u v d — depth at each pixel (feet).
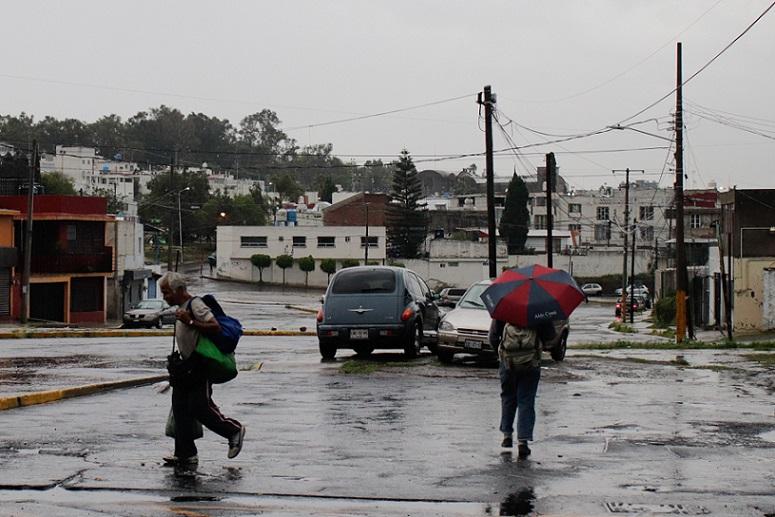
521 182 367.04
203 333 30.78
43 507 25.75
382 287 72.54
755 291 148.77
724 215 156.25
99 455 32.78
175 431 31.40
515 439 37.19
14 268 180.04
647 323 196.34
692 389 56.08
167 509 25.76
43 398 46.62
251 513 25.55
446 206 449.06
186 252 411.13
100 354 79.77
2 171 224.53
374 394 51.13
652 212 394.11
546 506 26.63
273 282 341.41
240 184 594.65
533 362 34.14
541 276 34.63
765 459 33.58
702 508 26.53
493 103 123.65
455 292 215.51
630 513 25.95
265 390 52.70
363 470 31.09
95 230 201.77
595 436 38.17
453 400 48.83
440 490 28.40
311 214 439.63
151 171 640.58
